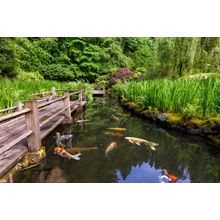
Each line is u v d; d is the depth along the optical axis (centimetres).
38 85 895
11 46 1038
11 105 488
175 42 869
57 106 665
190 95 469
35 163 293
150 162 321
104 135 445
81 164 306
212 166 311
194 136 402
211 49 848
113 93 1296
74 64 1636
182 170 299
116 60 1805
